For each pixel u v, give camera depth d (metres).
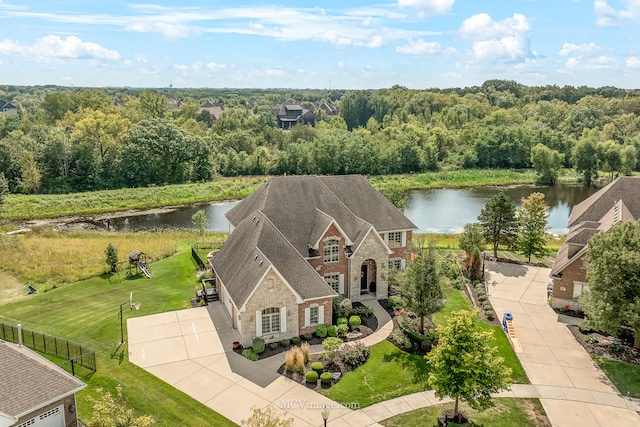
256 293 31.62
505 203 51.75
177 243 58.62
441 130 139.62
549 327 36.50
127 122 110.50
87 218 80.00
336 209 42.66
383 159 123.50
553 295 40.06
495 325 36.78
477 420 25.30
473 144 135.38
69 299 40.09
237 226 41.00
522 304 40.88
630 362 31.42
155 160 107.94
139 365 29.55
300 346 32.78
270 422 20.69
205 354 31.12
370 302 40.22
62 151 100.38
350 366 30.19
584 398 27.58
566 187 111.69
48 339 31.06
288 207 41.28
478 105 193.88
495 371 23.95
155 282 44.03
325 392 27.42
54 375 22.83
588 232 39.75
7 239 56.25
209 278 43.53
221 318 36.28
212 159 120.06
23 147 101.56
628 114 161.75
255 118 166.75
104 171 104.50
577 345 33.75
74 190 100.50
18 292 42.06
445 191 106.44
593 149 113.75
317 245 38.66
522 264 51.97
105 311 37.34
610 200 47.66
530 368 30.69
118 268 47.53
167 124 110.25
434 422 25.02
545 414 26.05
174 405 25.81
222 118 154.50
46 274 45.53
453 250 57.62
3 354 22.97
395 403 26.66
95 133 104.31
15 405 20.42
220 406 25.86
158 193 95.25
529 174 123.50
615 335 31.84
